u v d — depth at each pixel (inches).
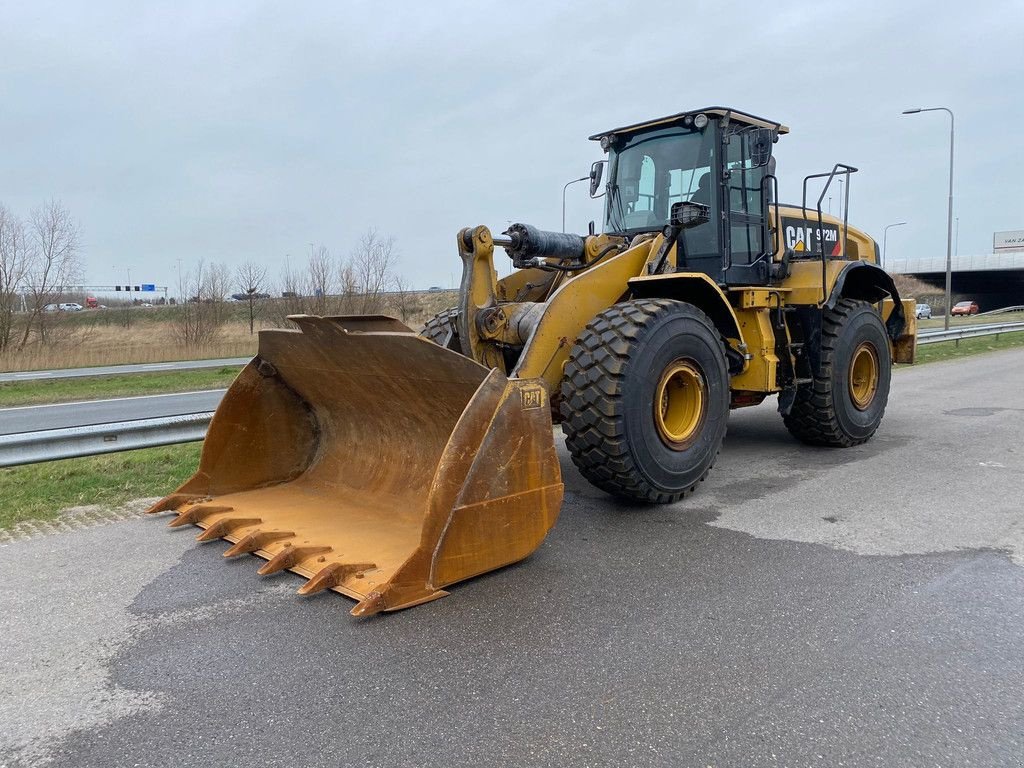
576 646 110.8
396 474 170.9
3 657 110.1
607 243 213.9
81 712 95.3
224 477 182.1
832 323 239.9
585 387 164.9
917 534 159.9
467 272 181.9
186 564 145.9
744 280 220.1
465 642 112.2
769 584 133.6
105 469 227.3
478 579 136.7
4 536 164.6
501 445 133.0
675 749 85.8
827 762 83.2
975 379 437.1
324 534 151.9
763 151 202.1
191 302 1066.1
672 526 167.6
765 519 172.1
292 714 93.9
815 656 107.1
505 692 98.3
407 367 149.6
